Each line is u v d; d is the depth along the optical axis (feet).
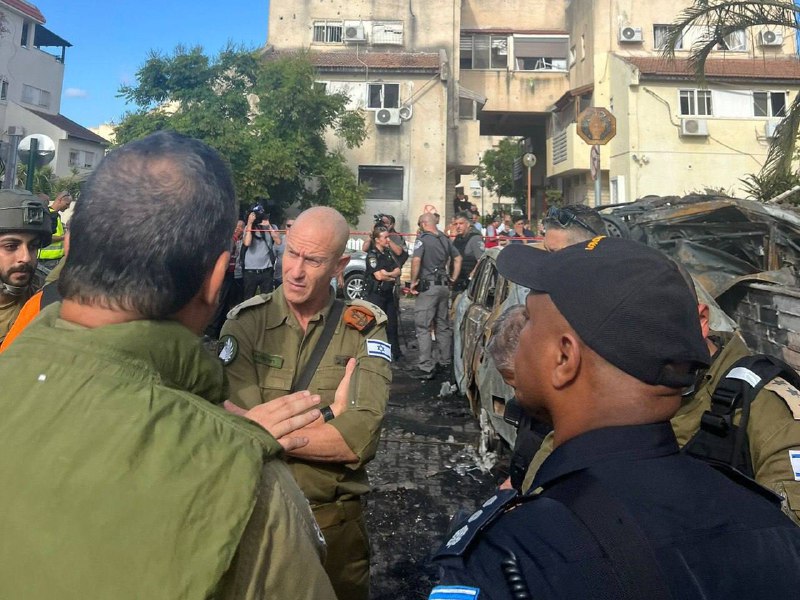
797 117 26.63
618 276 2.91
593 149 28.19
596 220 10.23
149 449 2.47
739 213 17.71
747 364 5.08
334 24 75.56
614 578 2.39
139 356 2.71
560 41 82.58
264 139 59.36
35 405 2.60
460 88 75.51
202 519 2.36
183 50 59.93
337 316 6.81
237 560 2.42
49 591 2.26
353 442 6.04
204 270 3.00
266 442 2.69
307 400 4.12
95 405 2.57
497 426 13.39
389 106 69.82
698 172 64.08
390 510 12.30
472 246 31.42
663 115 64.49
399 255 25.68
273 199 61.67
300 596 2.64
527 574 2.43
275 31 75.56
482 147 169.07
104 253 2.79
